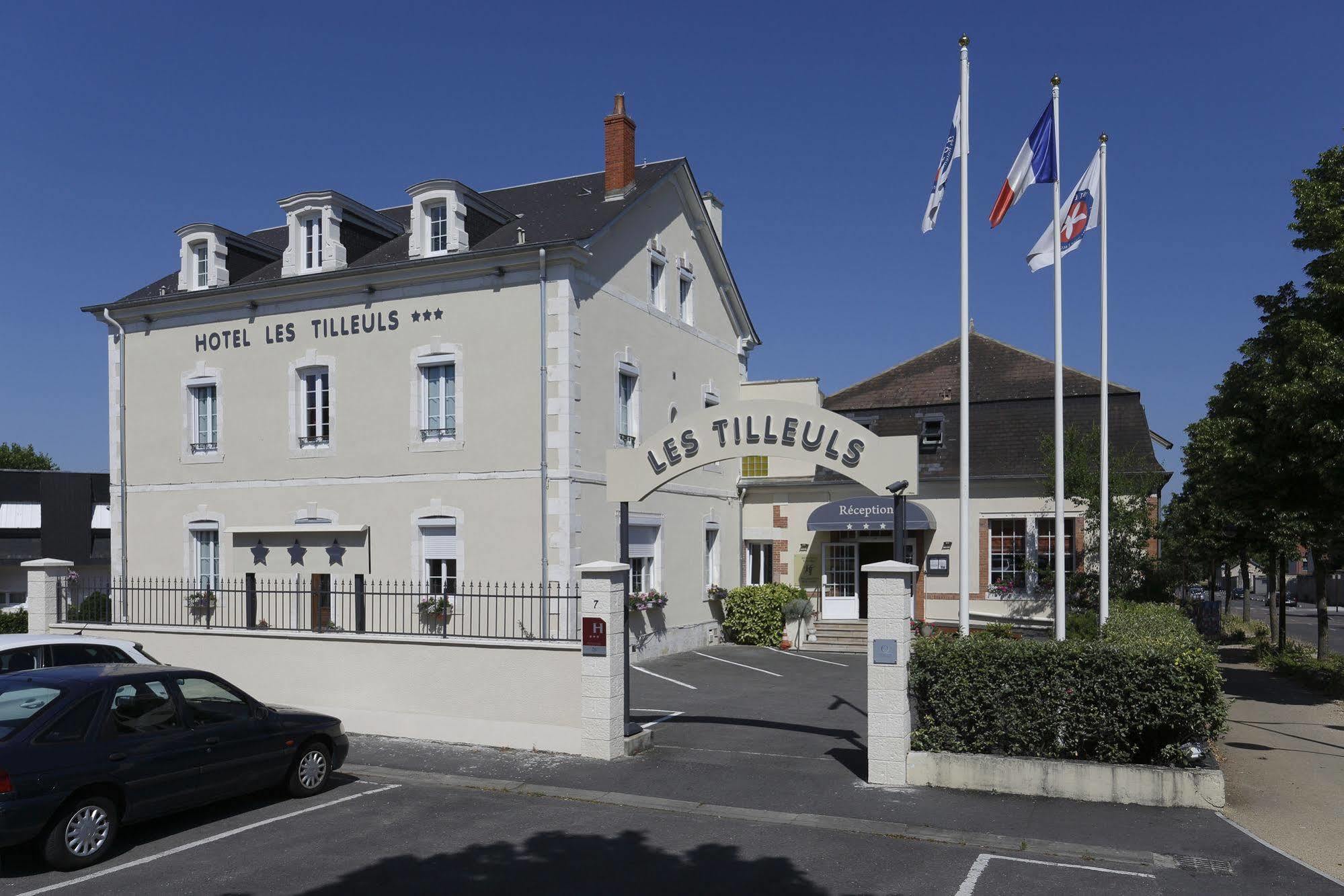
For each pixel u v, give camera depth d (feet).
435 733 39.29
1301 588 224.53
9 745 23.49
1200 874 24.11
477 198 61.77
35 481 110.93
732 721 44.68
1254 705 50.96
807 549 81.82
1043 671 31.24
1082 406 78.13
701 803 30.66
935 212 41.22
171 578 66.44
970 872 24.36
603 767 35.17
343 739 33.04
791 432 36.37
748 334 84.99
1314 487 50.26
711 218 81.10
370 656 40.93
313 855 25.66
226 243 68.23
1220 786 29.14
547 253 56.39
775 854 25.77
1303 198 48.78
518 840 26.99
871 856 25.59
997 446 78.28
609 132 65.87
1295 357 46.73
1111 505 67.97
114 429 68.85
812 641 75.25
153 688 27.25
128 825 26.78
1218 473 54.19
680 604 70.90
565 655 37.42
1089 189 46.96
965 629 37.83
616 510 61.36
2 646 36.58
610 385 61.00
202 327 66.54
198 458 66.03
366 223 66.74
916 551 78.02
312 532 61.67
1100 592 49.88
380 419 60.59
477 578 57.41
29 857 25.31
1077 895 22.76
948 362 87.71
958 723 32.19
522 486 56.59
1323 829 27.73
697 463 37.76
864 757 36.63
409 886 23.36
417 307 60.08
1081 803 29.99
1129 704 30.32
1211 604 94.99
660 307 69.51
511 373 57.31
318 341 62.80
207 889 23.12
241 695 29.86
